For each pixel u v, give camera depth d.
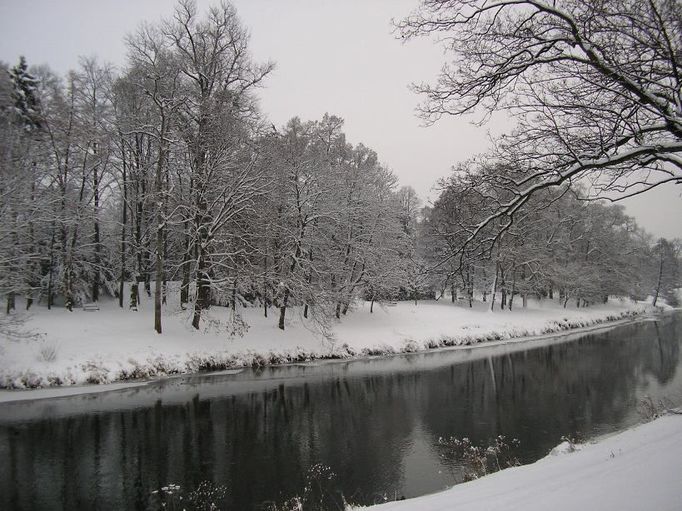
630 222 70.56
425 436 14.77
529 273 49.00
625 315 58.31
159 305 24.38
